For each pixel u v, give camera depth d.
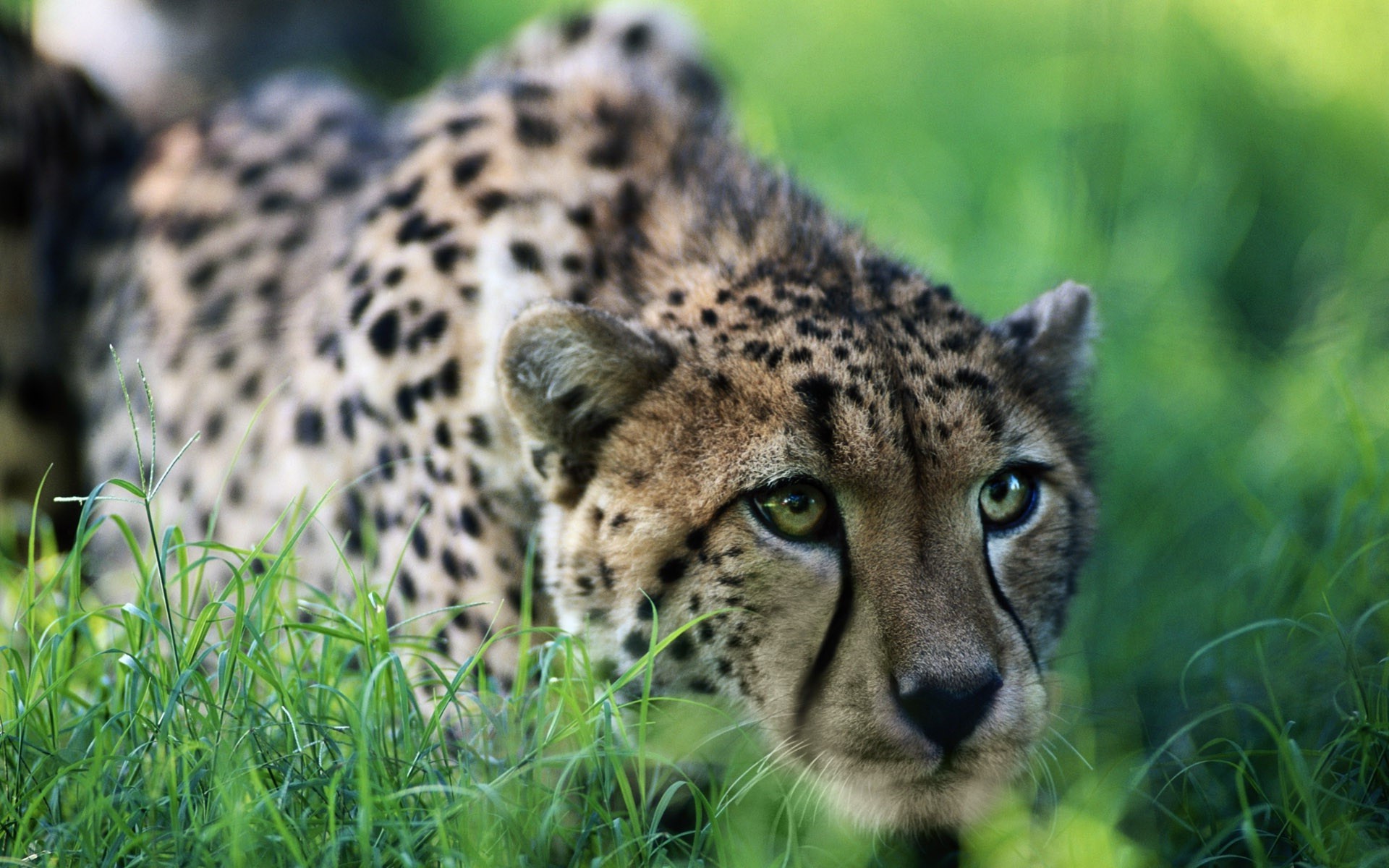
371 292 9.05
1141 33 16.25
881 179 16.09
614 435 7.46
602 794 7.58
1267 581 9.45
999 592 7.43
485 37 21.08
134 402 10.94
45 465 11.41
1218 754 8.50
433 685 8.16
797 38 19.84
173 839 6.72
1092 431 8.45
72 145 12.00
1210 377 12.99
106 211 11.70
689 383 7.40
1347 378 11.86
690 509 7.23
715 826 7.23
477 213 8.72
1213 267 14.67
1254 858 6.97
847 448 7.06
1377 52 16.11
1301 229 15.05
